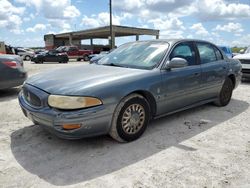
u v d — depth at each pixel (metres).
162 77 4.05
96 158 3.31
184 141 3.85
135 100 3.72
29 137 3.97
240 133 4.21
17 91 7.63
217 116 5.08
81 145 3.68
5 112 5.34
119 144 3.71
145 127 3.96
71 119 3.18
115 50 5.05
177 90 4.32
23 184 2.76
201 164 3.17
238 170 3.04
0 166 3.12
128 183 2.77
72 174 2.95
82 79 3.58
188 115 5.09
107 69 4.11
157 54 4.31
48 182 2.80
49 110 3.31
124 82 3.59
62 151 3.51
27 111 3.69
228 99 5.89
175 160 3.27
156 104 4.04
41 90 3.50
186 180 2.83
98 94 3.32
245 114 5.25
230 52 12.52
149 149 3.57
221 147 3.66
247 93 7.45
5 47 30.06
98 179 2.85
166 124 4.56
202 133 4.18
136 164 3.17
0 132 4.18
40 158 3.32
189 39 4.89
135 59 4.42
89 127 3.30
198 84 4.78
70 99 3.20
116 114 3.53
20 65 7.00
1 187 2.70
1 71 6.57
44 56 25.56
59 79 3.67
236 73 5.94
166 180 2.83
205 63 5.04
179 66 4.03
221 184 2.76
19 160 3.27
